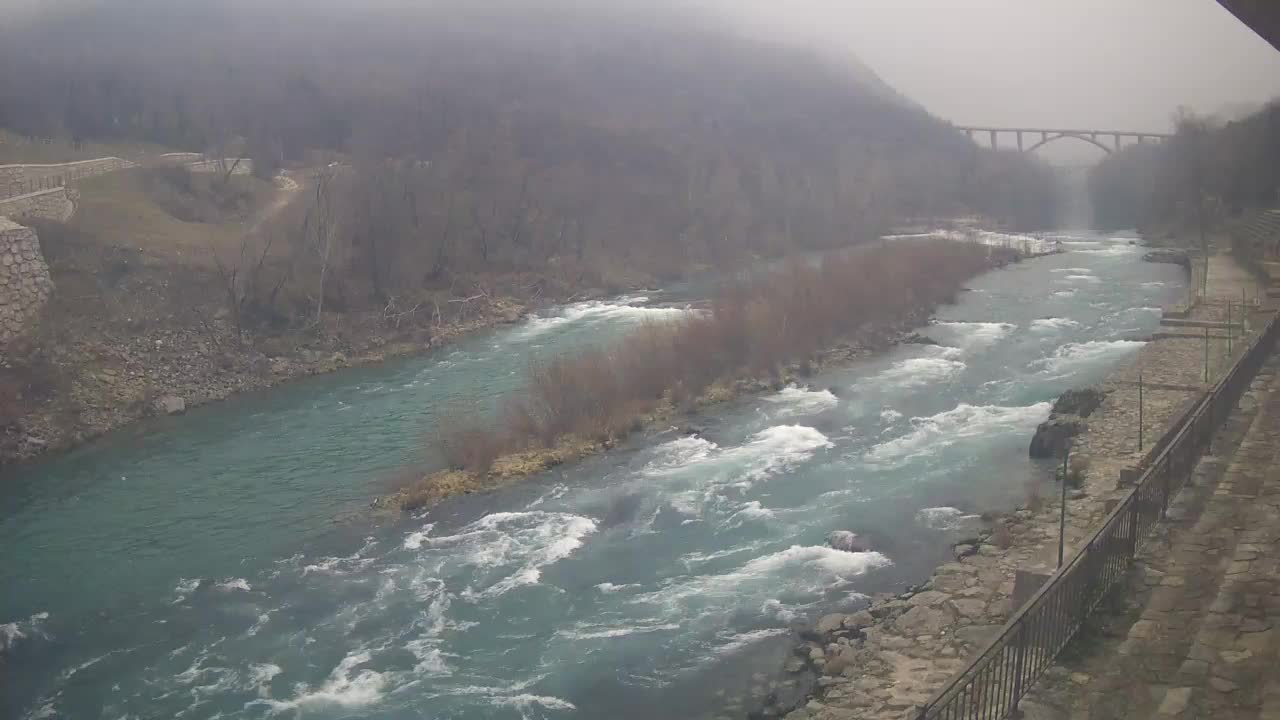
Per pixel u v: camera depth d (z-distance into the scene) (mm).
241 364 59750
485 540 32562
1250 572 15969
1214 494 20484
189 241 69625
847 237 121500
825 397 47656
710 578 28516
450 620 27203
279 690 24156
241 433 48219
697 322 54156
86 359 54156
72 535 35375
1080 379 48531
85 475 42656
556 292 87125
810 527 31609
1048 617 15516
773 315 56969
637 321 73375
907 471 36250
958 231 133000
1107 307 70125
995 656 13883
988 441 39062
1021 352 56031
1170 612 15758
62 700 24141
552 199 104812
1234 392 26734
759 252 112688
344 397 54625
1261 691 12492
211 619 28078
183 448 46062
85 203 71375
